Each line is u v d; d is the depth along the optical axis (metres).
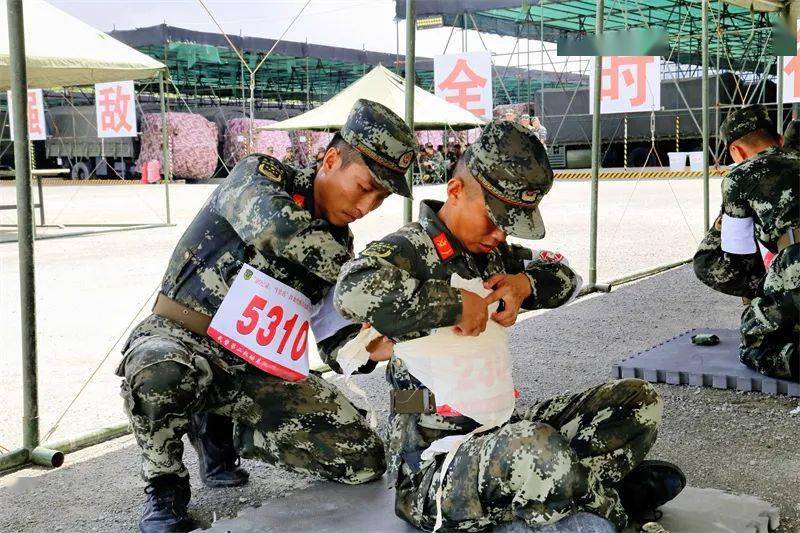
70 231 14.13
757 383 4.45
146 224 15.19
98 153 30.45
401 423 2.53
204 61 30.38
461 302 2.27
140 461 3.79
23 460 3.76
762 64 27.58
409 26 4.57
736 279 4.62
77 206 19.89
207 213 3.00
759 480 3.30
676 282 8.18
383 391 4.76
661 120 25.38
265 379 3.04
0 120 21.97
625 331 6.13
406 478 2.54
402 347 2.39
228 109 31.86
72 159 32.41
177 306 3.01
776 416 4.07
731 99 23.33
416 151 2.84
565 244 11.18
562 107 27.33
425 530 2.57
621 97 9.06
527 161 2.23
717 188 20.94
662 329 6.16
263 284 2.92
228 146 30.31
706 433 3.87
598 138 7.70
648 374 4.70
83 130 30.62
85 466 3.75
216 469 3.39
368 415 3.64
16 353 5.97
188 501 2.98
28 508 3.28
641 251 10.41
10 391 5.01
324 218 2.94
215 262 2.96
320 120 12.66
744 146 4.38
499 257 2.59
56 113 31.58
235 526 2.81
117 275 9.41
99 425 4.32
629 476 2.67
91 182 31.59
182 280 3.00
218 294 2.96
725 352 4.98
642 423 2.50
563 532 2.23
